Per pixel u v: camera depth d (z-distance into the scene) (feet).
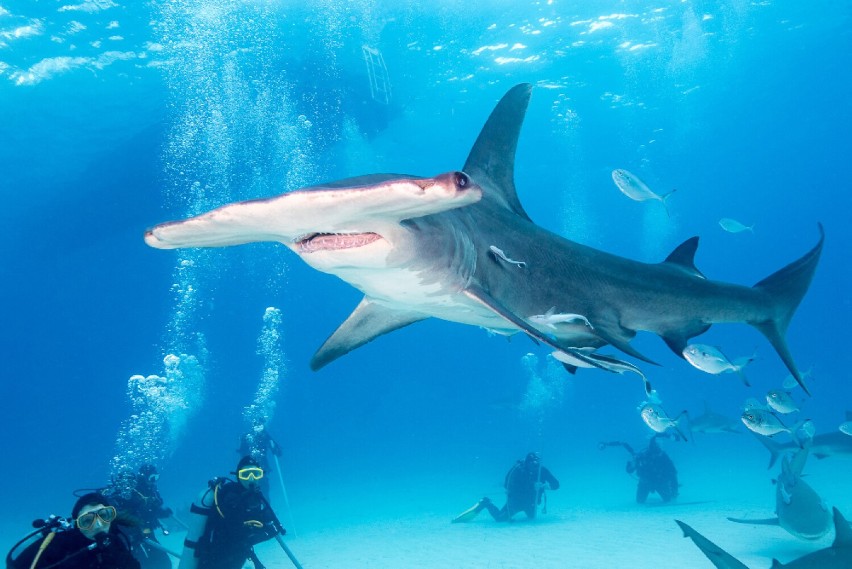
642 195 30.63
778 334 17.24
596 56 89.97
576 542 32.89
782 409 24.26
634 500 50.16
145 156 92.58
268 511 20.54
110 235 120.67
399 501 68.03
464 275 10.93
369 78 83.51
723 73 106.63
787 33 94.17
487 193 13.39
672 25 84.84
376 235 9.20
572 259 14.11
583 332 13.82
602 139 129.59
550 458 113.39
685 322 15.64
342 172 115.55
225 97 81.66
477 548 33.86
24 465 221.87
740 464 75.15
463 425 258.98
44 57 69.82
